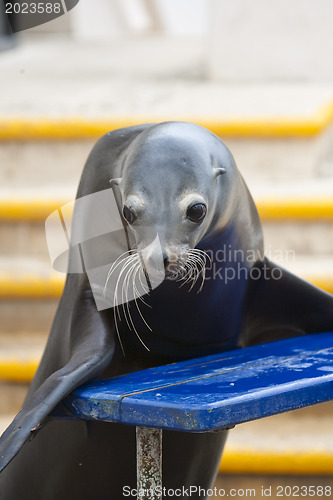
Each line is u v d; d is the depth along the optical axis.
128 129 7.25
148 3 29.45
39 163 15.09
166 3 31.28
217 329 7.42
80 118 14.82
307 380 6.42
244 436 11.78
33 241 14.16
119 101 16.34
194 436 7.59
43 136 14.91
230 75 18.06
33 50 23.19
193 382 6.44
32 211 14.00
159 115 14.96
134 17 30.66
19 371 12.35
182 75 19.17
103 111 15.34
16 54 22.38
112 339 6.92
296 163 14.80
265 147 14.77
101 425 7.27
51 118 14.88
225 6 17.75
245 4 17.70
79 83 18.56
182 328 7.29
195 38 26.22
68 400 6.34
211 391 6.18
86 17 27.05
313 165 14.95
